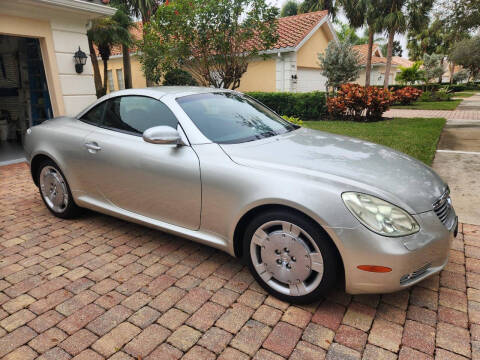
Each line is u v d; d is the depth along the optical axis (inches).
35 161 153.8
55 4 244.8
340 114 494.6
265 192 89.9
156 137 101.7
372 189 84.7
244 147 105.3
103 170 126.3
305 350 78.8
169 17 342.0
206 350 79.3
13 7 236.7
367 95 461.7
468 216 148.6
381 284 81.6
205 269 112.6
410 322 86.7
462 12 418.0
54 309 94.0
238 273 110.1
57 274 111.0
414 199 86.0
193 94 126.5
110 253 123.7
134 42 402.6
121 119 128.4
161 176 110.3
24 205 171.8
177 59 381.4
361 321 87.4
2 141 349.7
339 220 81.4
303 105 506.6
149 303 96.0
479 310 90.2
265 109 144.3
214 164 100.3
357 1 698.8
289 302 94.7
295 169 91.9
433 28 456.4
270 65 567.8
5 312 93.0
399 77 1082.7
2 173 234.2
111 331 85.6
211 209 102.2
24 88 326.0
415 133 343.6
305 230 86.2
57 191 149.5
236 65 374.3
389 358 76.1
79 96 290.0
